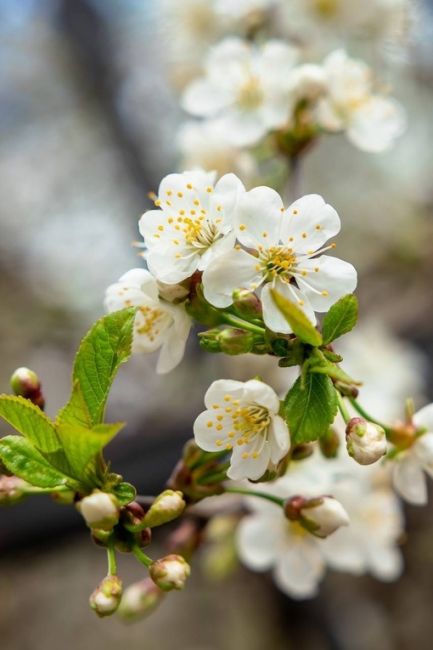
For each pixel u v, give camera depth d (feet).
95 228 2.88
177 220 0.93
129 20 2.88
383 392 1.73
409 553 2.38
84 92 2.86
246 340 0.90
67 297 2.74
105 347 0.89
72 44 2.87
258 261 0.91
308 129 1.28
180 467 0.96
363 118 1.29
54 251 2.85
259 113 1.31
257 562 1.20
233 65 1.33
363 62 1.43
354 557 1.21
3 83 2.98
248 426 0.91
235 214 0.91
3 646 2.72
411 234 2.50
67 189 2.92
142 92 2.84
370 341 1.86
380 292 2.44
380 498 1.22
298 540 1.20
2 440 0.90
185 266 0.92
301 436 0.88
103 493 0.88
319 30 1.45
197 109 1.34
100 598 0.88
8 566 2.44
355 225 2.56
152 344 0.96
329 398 0.88
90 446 0.87
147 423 2.20
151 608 1.11
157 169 2.76
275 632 2.35
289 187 1.29
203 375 2.17
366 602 2.35
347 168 2.66
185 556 1.16
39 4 2.94
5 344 2.64
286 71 1.30
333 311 0.88
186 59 1.62
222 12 1.47
